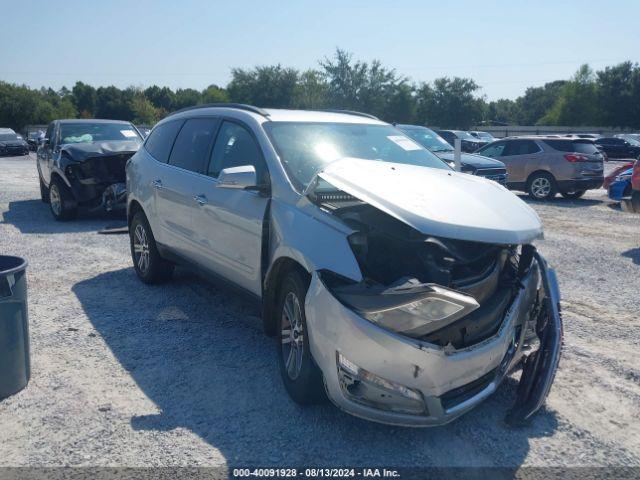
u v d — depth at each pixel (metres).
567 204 14.20
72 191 10.23
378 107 67.62
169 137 5.98
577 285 6.66
